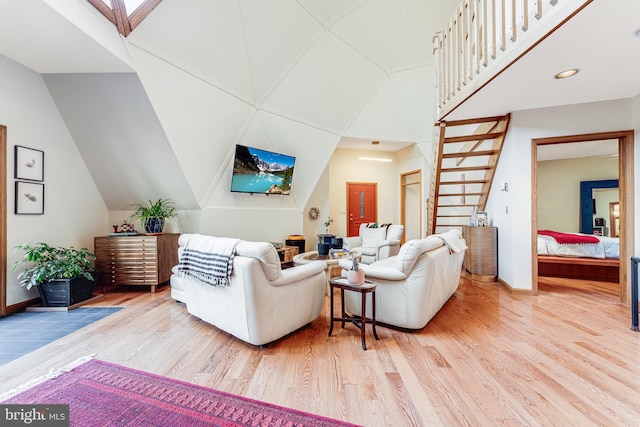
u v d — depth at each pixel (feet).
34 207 10.77
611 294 11.85
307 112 17.07
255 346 7.32
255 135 15.70
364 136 19.54
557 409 4.88
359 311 8.91
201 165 13.58
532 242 11.78
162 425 4.53
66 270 10.22
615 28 6.18
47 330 8.32
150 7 9.45
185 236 9.07
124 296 11.94
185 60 11.29
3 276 9.59
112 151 12.69
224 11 11.35
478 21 8.99
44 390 5.40
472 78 9.39
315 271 8.41
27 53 8.90
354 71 17.51
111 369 6.17
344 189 24.31
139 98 10.75
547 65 7.87
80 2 7.66
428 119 19.84
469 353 6.88
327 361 6.56
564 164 20.58
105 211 14.51
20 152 10.24
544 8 6.36
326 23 15.48
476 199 17.19
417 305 7.93
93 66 9.68
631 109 10.41
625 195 10.57
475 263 14.26
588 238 14.80
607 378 5.78
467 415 4.75
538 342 7.43
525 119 11.61
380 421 4.64
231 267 7.08
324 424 4.57
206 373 6.05
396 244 16.74
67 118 11.82
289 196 18.01
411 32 17.26
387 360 6.59
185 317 9.42
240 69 13.41
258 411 4.87
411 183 23.20
